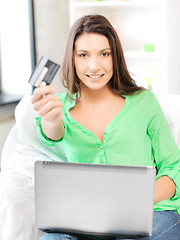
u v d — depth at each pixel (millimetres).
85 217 1239
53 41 3576
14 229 1556
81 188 1222
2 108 3289
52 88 1264
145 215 1206
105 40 1467
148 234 1220
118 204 1211
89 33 1453
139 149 1509
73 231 1270
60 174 1228
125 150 1495
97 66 1445
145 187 1191
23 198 1614
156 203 1443
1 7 3445
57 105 1292
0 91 3611
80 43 1460
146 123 1545
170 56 3100
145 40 3379
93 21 1461
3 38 3498
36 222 1282
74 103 1569
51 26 3539
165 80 3100
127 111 1534
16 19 3408
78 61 1481
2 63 3551
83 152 1517
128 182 1194
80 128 1517
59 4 3605
